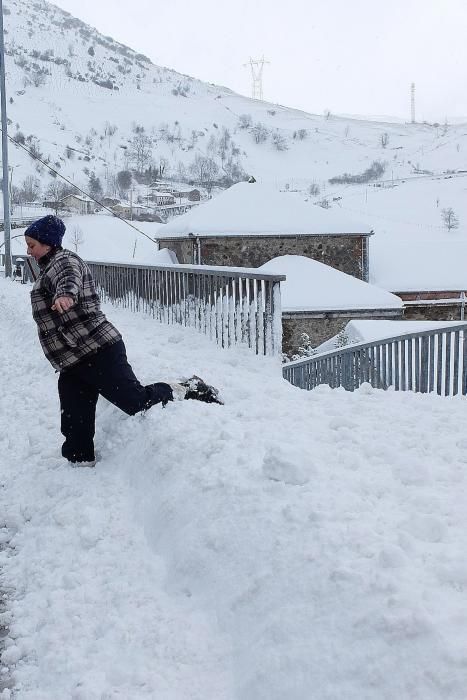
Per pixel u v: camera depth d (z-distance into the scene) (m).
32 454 5.11
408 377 7.39
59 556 3.54
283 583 2.68
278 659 2.37
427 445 3.98
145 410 4.85
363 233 27.22
